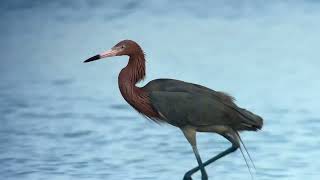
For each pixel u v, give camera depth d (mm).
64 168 13617
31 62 24594
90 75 22688
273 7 30703
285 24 28344
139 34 27594
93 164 13875
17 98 19766
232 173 13359
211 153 14781
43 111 18312
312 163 13859
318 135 15898
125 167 13680
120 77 12320
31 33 28078
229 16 29688
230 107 12008
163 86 12289
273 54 24484
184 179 12055
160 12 30672
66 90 20750
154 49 25500
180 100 12016
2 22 29344
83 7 31172
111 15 30250
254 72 22266
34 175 13180
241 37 26844
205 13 30234
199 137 16109
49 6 31078
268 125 16766
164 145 15297
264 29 27844
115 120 17406
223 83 20969
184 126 12133
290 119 17250
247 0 31438
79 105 18969
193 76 21812
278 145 15195
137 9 31109
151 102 12219
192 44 26047
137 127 16766
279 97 19328
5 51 26172
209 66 23109
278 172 13344
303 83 20828
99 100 19484
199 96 12039
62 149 14961
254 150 14859
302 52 24672
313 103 18672
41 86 21266
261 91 20016
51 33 28125
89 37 27422
